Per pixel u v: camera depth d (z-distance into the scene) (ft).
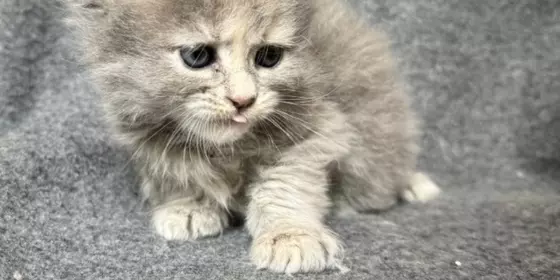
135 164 0.77
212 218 0.71
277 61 0.65
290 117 0.67
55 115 0.89
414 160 0.89
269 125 0.67
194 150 0.68
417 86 1.05
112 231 0.70
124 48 0.62
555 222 0.72
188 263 0.62
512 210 0.78
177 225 0.69
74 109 0.90
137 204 0.78
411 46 1.05
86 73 0.71
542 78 1.02
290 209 0.68
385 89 0.80
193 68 0.61
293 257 0.60
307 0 0.68
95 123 0.87
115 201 0.78
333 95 0.73
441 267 0.59
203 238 0.70
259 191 0.70
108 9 0.63
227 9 0.59
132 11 0.61
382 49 0.84
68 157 0.79
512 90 1.04
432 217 0.77
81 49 0.68
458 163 1.04
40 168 0.76
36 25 0.94
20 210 0.70
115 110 0.67
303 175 0.69
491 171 1.02
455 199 0.87
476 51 1.05
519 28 1.04
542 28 1.04
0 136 0.87
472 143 1.05
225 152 0.68
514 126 1.03
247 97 0.60
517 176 1.00
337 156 0.71
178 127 0.65
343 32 0.77
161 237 0.69
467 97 1.05
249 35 0.61
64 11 0.71
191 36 0.59
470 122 1.05
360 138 0.76
